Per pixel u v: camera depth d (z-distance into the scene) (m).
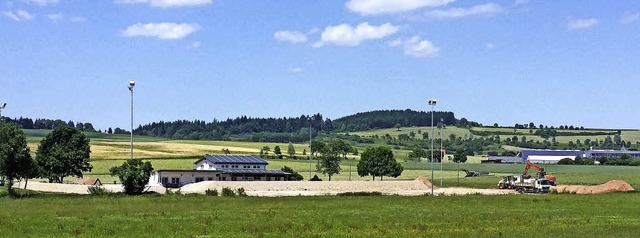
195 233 55.41
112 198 100.62
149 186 137.38
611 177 197.25
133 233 55.34
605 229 60.09
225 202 92.25
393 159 197.25
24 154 115.00
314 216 71.44
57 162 165.62
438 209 83.12
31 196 105.44
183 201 93.75
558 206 90.62
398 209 82.44
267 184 138.00
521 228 61.31
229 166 175.75
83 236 53.41
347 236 54.41
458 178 199.38
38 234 54.38
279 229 58.25
